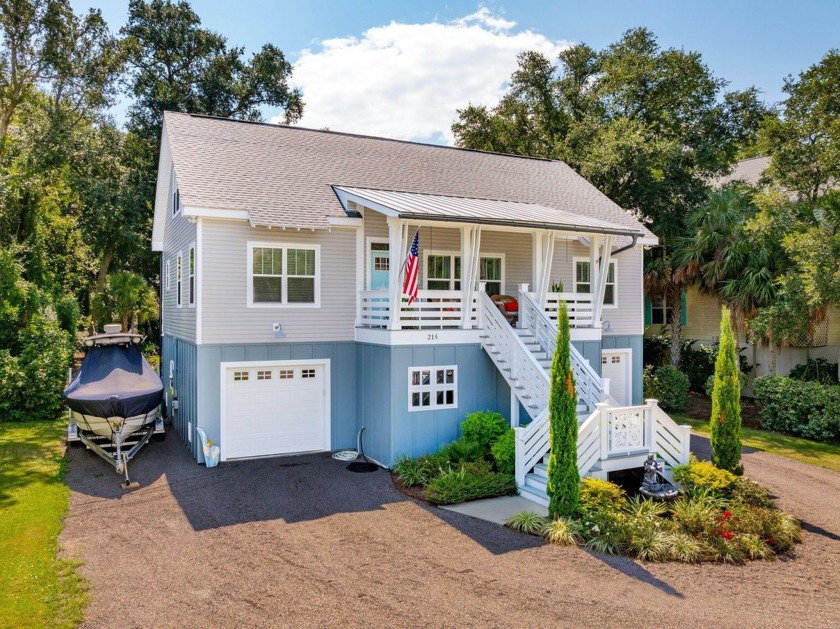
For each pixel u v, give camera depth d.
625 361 21.64
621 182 29.33
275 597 8.04
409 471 13.58
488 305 15.95
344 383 16.67
